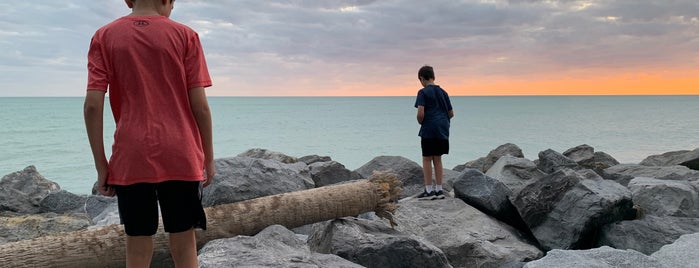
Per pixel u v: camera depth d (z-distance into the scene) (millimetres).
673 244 5430
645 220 7152
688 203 8047
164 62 2719
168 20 2809
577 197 7176
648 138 48969
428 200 8523
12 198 11141
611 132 57875
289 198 6070
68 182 22891
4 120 94750
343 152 37781
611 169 13602
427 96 8969
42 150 38719
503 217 8078
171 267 5383
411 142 47000
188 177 2740
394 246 5523
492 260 6676
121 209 2756
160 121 2707
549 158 11641
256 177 7324
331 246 5703
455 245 6973
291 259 4781
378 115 130625
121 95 2725
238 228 5734
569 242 7004
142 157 2672
